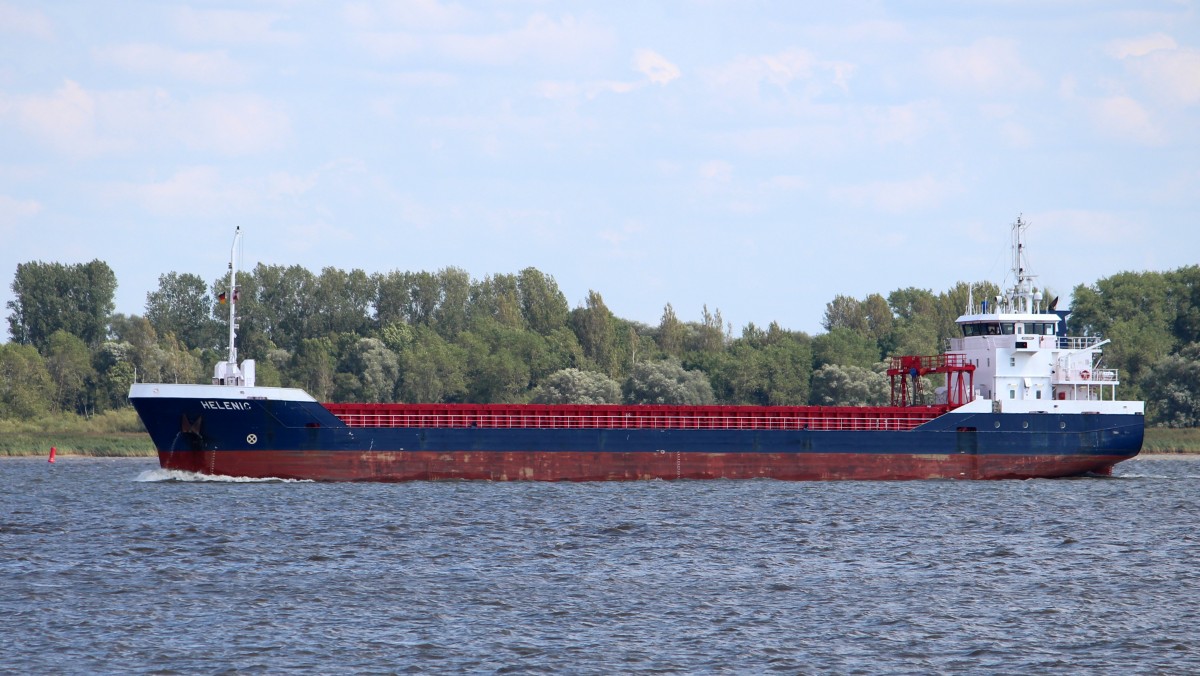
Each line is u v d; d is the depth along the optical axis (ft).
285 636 497.87
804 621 527.40
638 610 543.80
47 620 518.37
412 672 452.35
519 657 471.21
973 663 469.57
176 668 455.22
